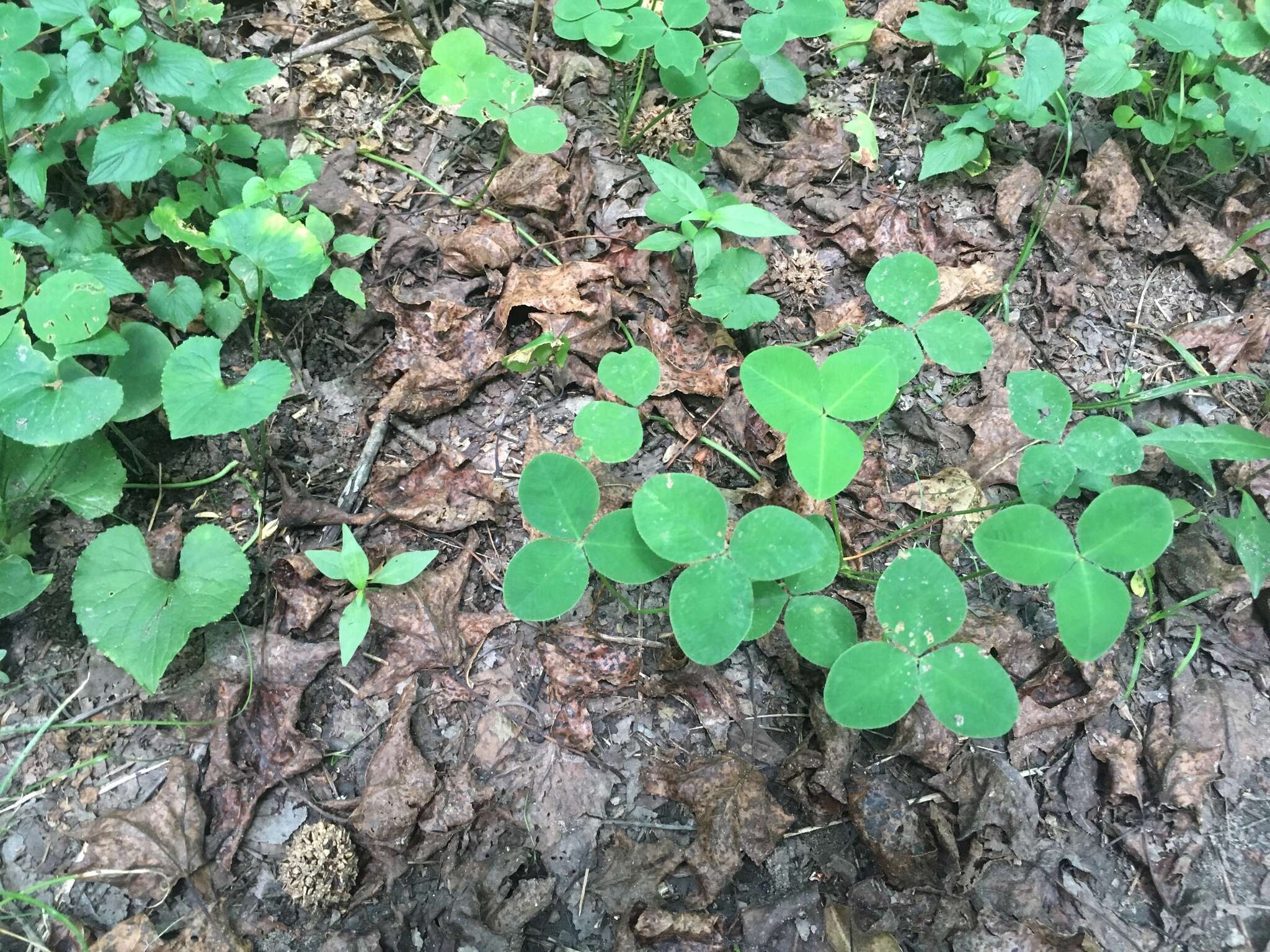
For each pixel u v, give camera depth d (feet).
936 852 1.03
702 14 1.29
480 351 1.28
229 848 0.99
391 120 1.46
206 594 1.02
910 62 1.59
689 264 1.36
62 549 1.13
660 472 1.24
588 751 1.07
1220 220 1.45
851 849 1.03
